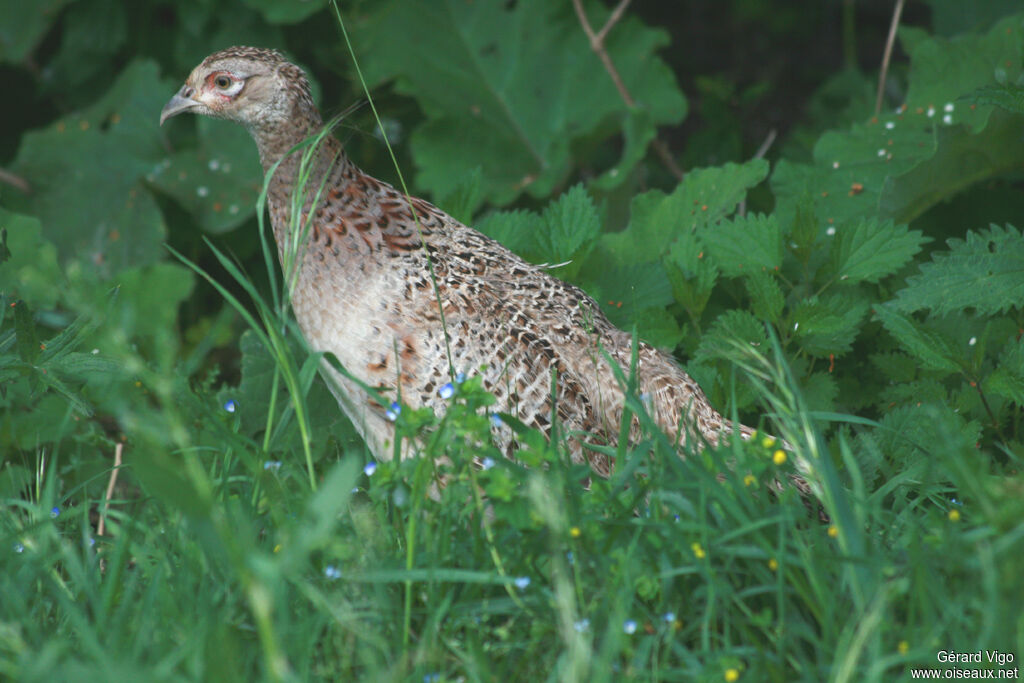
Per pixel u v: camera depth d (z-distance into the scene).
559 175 11.64
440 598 5.18
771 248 8.20
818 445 5.36
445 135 11.94
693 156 12.34
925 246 9.04
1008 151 8.72
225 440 5.80
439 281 6.96
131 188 11.77
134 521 5.84
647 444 5.53
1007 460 7.56
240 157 11.82
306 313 7.13
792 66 17.00
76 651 5.05
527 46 12.27
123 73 12.41
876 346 8.59
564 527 5.03
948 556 4.89
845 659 4.53
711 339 7.88
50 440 7.82
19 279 8.67
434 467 5.47
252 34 12.52
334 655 4.98
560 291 7.33
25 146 11.94
